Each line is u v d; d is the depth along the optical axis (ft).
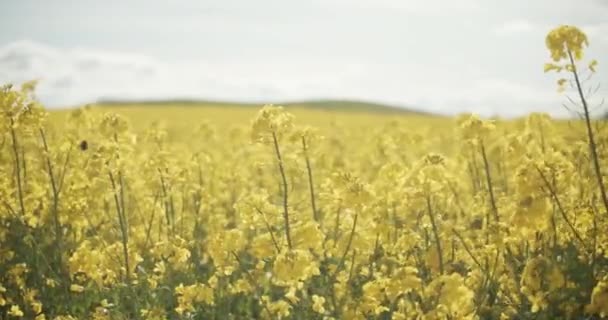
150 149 12.13
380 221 6.97
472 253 6.85
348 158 14.38
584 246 6.58
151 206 8.39
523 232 6.34
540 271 6.17
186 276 7.61
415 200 6.79
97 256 7.07
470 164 8.89
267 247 6.67
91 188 7.97
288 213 6.86
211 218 8.41
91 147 8.65
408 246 6.82
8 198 7.89
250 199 6.82
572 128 7.33
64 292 7.41
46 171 8.48
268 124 6.84
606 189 7.09
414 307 6.35
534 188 6.28
